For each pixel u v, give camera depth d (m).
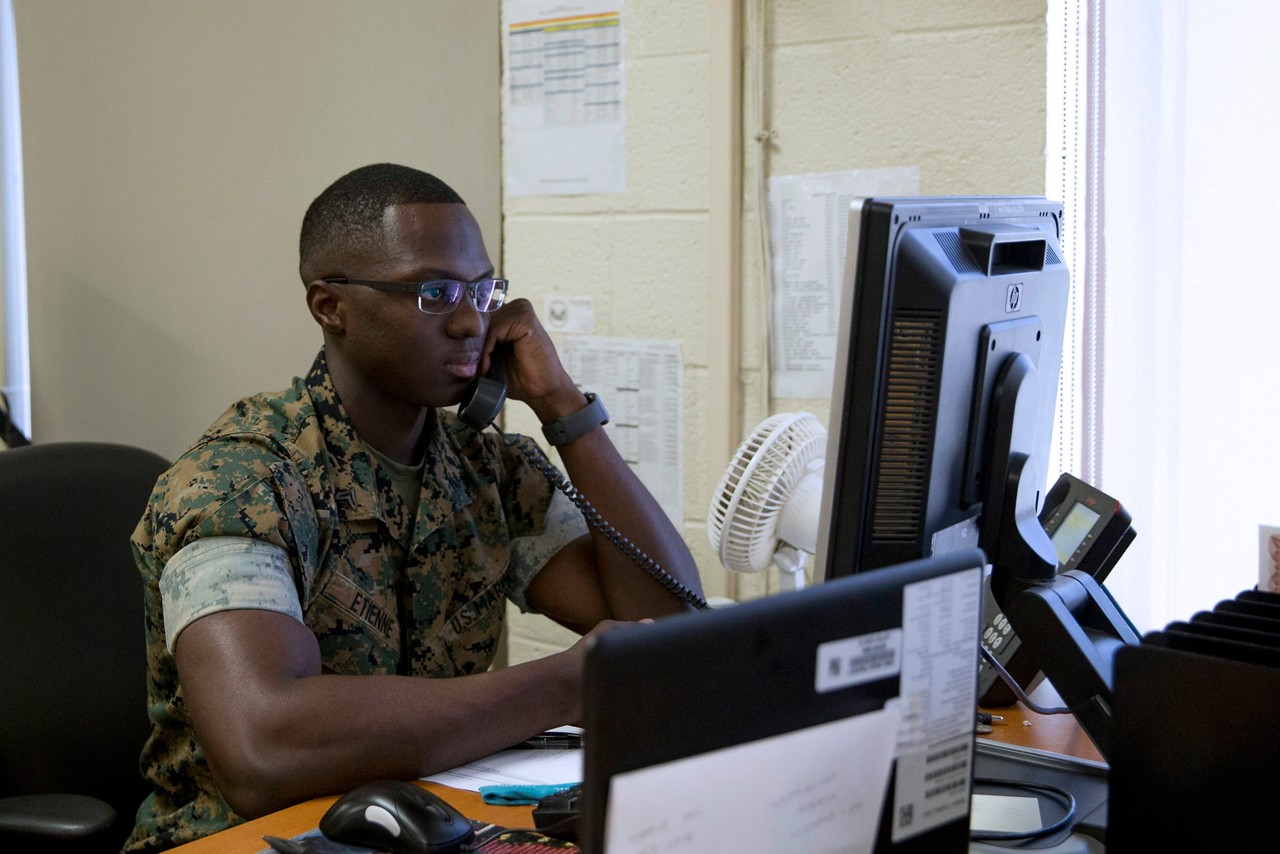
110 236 2.64
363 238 1.40
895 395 1.05
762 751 0.66
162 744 1.45
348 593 1.42
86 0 2.59
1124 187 1.77
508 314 1.63
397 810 1.00
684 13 2.01
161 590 1.27
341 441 1.45
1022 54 1.75
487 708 1.20
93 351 2.70
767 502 1.56
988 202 1.19
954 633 0.77
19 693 1.56
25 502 1.61
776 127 1.96
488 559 1.60
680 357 2.09
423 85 2.30
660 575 1.59
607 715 0.60
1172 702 0.81
